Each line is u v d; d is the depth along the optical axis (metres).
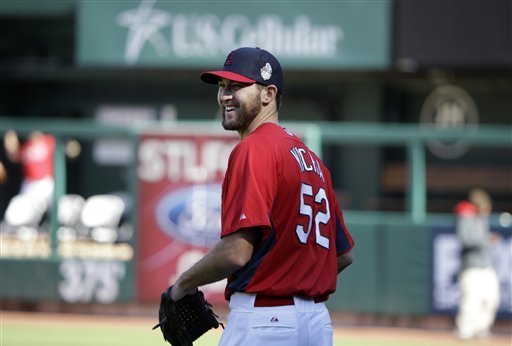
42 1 57.78
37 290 49.19
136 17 55.62
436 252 46.16
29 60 61.78
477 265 43.50
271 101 16.52
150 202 47.78
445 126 59.81
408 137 47.38
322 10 54.69
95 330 43.50
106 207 49.41
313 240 16.28
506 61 54.22
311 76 57.38
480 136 47.06
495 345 42.06
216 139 47.38
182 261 47.62
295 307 15.95
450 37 54.38
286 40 54.84
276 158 15.82
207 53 55.25
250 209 15.38
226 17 55.12
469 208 43.91
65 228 49.66
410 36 54.47
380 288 46.53
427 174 58.91
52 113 62.31
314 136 47.22
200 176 47.47
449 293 46.06
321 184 16.73
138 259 47.97
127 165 60.16
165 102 61.59
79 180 60.19
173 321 16.61
